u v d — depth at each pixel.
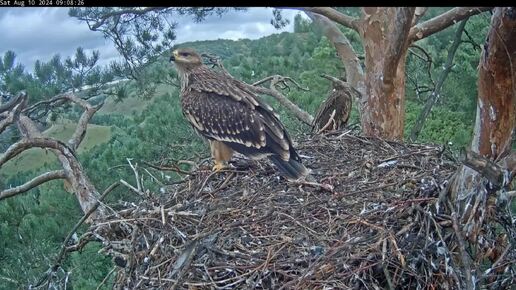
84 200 2.95
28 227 4.57
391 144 2.91
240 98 2.73
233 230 2.16
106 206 2.47
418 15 3.50
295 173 2.47
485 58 2.10
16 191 3.15
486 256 2.11
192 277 1.99
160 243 2.14
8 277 4.28
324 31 4.07
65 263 4.24
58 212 4.83
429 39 6.58
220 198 2.40
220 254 2.04
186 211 2.30
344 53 4.01
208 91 2.80
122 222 2.27
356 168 2.58
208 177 2.58
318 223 2.16
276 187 2.47
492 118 2.15
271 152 2.58
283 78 4.60
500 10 1.95
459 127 5.89
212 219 2.23
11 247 4.57
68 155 3.04
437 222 2.06
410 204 2.12
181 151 4.82
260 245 2.07
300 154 2.82
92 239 2.57
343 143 2.94
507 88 2.11
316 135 3.05
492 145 2.17
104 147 5.68
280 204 2.29
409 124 6.07
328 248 1.99
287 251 2.03
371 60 3.67
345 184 2.44
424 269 1.97
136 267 2.13
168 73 5.05
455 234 2.01
